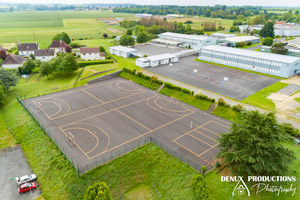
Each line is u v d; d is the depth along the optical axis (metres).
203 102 54.12
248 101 55.06
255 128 27.09
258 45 135.12
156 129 43.78
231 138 28.67
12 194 31.34
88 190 26.22
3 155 38.94
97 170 32.50
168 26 178.00
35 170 35.38
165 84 63.19
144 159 34.84
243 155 26.30
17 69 86.69
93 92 62.69
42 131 42.75
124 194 30.44
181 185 30.08
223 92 60.62
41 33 189.62
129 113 50.28
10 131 45.94
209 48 93.25
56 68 76.81
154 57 90.00
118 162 34.03
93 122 46.28
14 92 65.62
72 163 33.78
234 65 85.56
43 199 30.64
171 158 34.50
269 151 26.45
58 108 52.84
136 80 70.81
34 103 55.81
